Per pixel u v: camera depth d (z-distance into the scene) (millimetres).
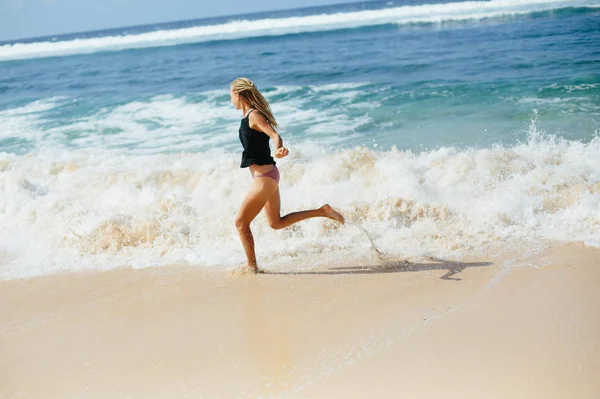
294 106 12961
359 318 3986
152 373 3510
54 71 27172
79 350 3906
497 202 5836
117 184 7438
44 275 5449
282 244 5586
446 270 4727
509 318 3758
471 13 30500
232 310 4336
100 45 39500
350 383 3186
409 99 12430
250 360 3555
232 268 5141
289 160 7711
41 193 7500
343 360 3441
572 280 4262
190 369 3514
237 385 3287
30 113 15594
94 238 6047
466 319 3807
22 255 6000
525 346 3379
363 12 37125
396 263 4984
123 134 11758
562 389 2938
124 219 6254
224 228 5961
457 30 24906
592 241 4996
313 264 5148
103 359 3746
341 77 16609
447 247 5215
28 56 37062
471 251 5086
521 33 21188
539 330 3551
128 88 18953
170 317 4309
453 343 3506
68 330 4246
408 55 19438
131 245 5977
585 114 9594
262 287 4727
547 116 9766
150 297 4734
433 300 4164
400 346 3535
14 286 5238
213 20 113062
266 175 4789
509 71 14305
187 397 3215
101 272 5402
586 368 3092
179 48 31547
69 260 5762
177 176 7551
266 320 4105
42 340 4117
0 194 7457
